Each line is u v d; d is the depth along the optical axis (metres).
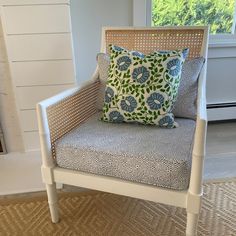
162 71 1.09
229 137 1.92
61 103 1.10
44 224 1.21
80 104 1.25
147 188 0.95
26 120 1.68
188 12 1.81
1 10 1.41
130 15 1.69
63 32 1.49
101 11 1.67
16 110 1.67
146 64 1.11
